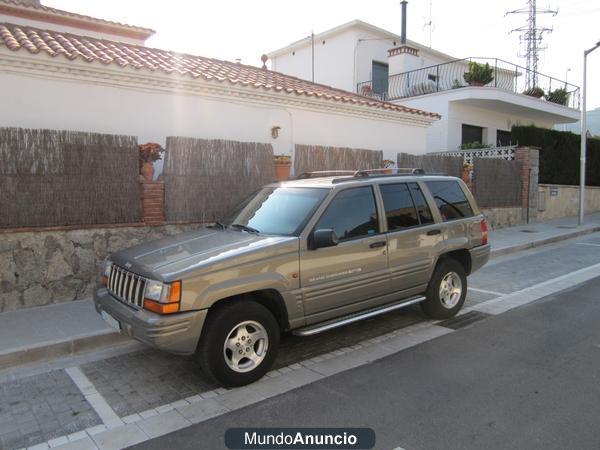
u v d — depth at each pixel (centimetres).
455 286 614
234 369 415
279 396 404
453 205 614
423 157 1225
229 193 817
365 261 496
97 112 764
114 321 432
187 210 776
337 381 430
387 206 533
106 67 748
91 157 679
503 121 2111
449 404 382
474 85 1841
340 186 502
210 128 895
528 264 985
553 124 2497
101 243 690
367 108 1141
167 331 380
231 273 407
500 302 689
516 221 1544
